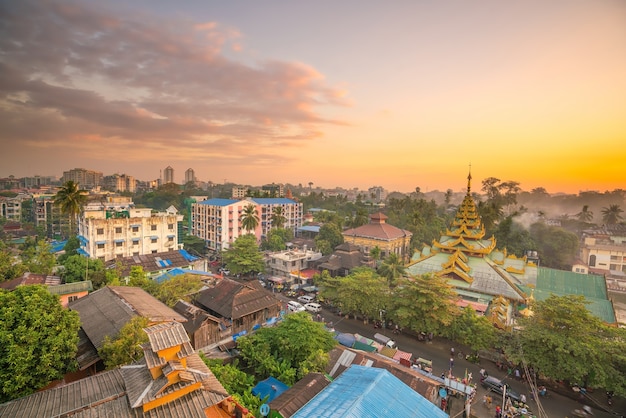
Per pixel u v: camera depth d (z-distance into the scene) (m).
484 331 42.94
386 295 53.84
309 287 72.88
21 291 26.77
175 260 74.62
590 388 39.12
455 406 35.97
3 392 22.78
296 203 150.50
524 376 41.44
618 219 131.75
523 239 101.44
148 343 20.45
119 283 51.72
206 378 21.17
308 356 35.72
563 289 60.53
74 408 19.19
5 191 156.00
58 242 108.44
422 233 109.62
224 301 47.44
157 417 18.53
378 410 24.08
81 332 34.94
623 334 39.50
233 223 111.81
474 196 185.00
